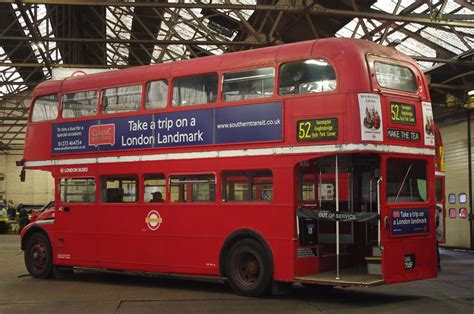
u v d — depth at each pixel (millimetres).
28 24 19594
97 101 14219
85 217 14195
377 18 17125
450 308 10336
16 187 51000
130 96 13641
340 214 10867
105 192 13953
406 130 11242
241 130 11852
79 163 14367
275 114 11445
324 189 11859
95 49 34375
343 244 12055
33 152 15281
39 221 15062
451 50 21016
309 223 11445
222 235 11992
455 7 18703
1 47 30734
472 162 24844
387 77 11141
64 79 15125
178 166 12672
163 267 12805
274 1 19516
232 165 11906
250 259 11703
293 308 10320
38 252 14977
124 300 11250
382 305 10672
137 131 13391
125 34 31172
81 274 15891
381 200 10812
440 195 19797
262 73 11742
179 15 25359
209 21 25672
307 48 11273
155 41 20500
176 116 12805
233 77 12117
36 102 15453
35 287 13273
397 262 10969
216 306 10547
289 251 11125
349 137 10547
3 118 41125
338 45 10938
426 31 20156
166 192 12875
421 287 13406
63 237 14523
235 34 26297
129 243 13398
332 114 10766
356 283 10430
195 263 12352
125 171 13516
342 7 19109
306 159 11023
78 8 28359
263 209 11477
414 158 11391
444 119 26891
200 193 12430
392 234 10906
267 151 11477
